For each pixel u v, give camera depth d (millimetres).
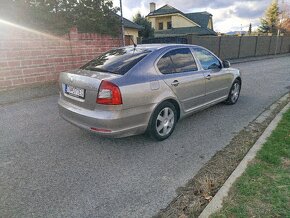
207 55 5277
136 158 3672
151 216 2523
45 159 3654
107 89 3391
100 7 10531
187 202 2717
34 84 8711
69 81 3943
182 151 3887
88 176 3215
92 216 2525
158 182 3082
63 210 2605
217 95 5574
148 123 3896
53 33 8953
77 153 3834
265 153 3566
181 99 4426
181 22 35781
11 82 8086
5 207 2643
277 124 4766
